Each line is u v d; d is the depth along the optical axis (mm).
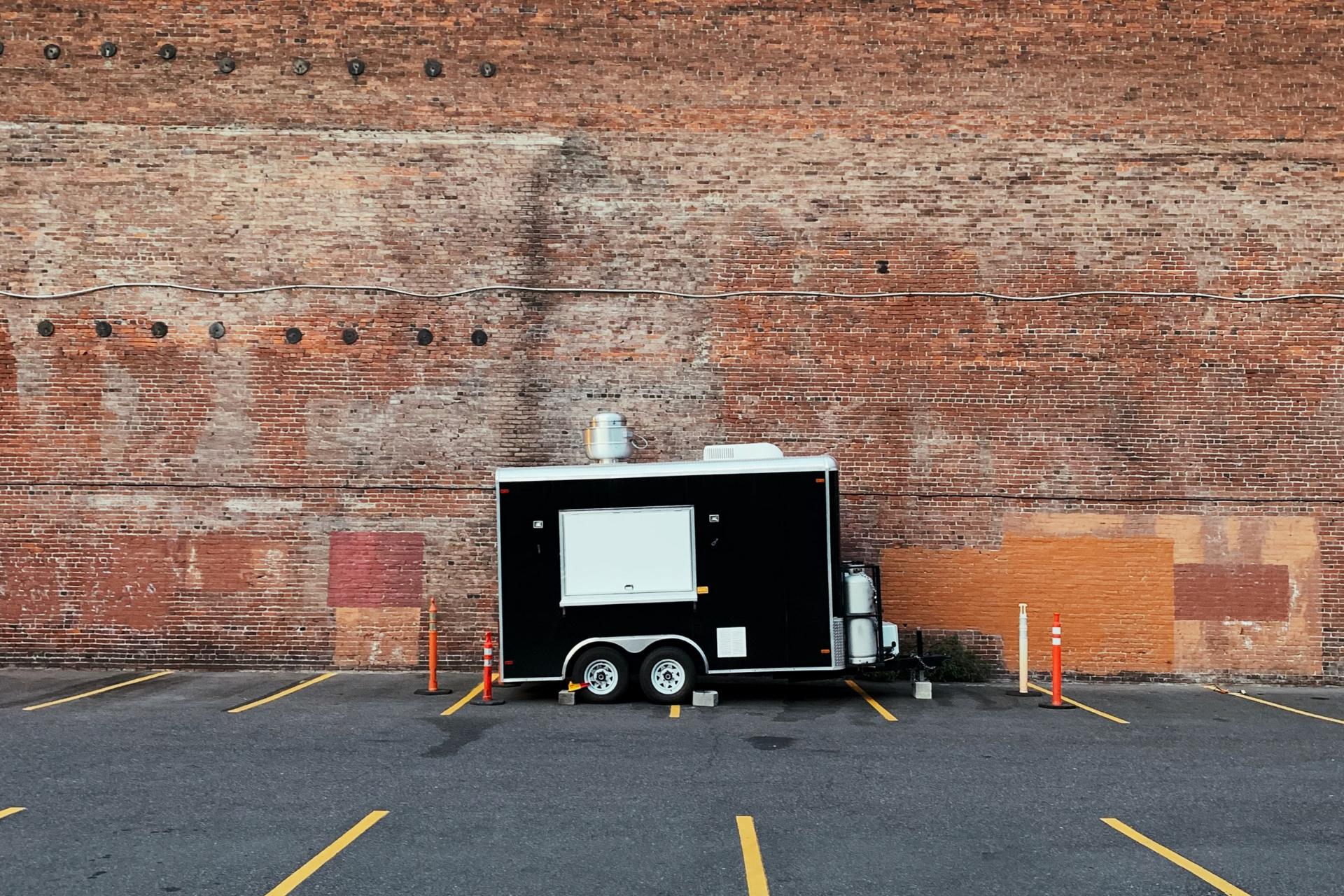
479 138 16312
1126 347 16062
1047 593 15867
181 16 16391
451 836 7520
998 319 16125
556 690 14148
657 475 13367
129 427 16047
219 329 16094
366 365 16125
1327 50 16297
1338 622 15727
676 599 13250
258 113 16312
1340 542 15828
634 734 11273
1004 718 12422
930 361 16109
